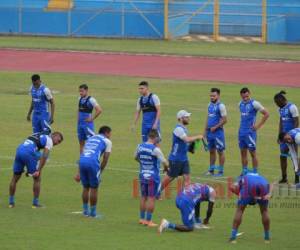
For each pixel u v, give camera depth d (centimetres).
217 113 7131
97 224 5447
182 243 4962
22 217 5600
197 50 17425
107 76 13625
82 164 5625
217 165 7481
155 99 7150
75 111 10388
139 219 5650
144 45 18538
